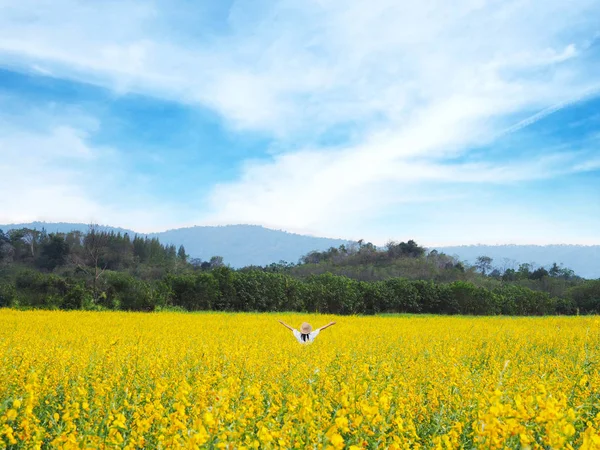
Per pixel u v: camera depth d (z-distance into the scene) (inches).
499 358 641.0
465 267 4648.1
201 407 291.9
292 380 398.3
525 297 2716.5
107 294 2046.0
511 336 887.7
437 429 289.7
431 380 410.3
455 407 321.4
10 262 3964.1
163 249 5802.2
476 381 380.8
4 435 259.3
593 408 327.0
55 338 765.9
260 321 1343.5
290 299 2357.3
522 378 399.5
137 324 1169.4
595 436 175.5
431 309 2662.4
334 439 191.0
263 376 427.8
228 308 2242.9
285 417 245.0
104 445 247.9
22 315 1370.6
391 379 407.5
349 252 5526.6
